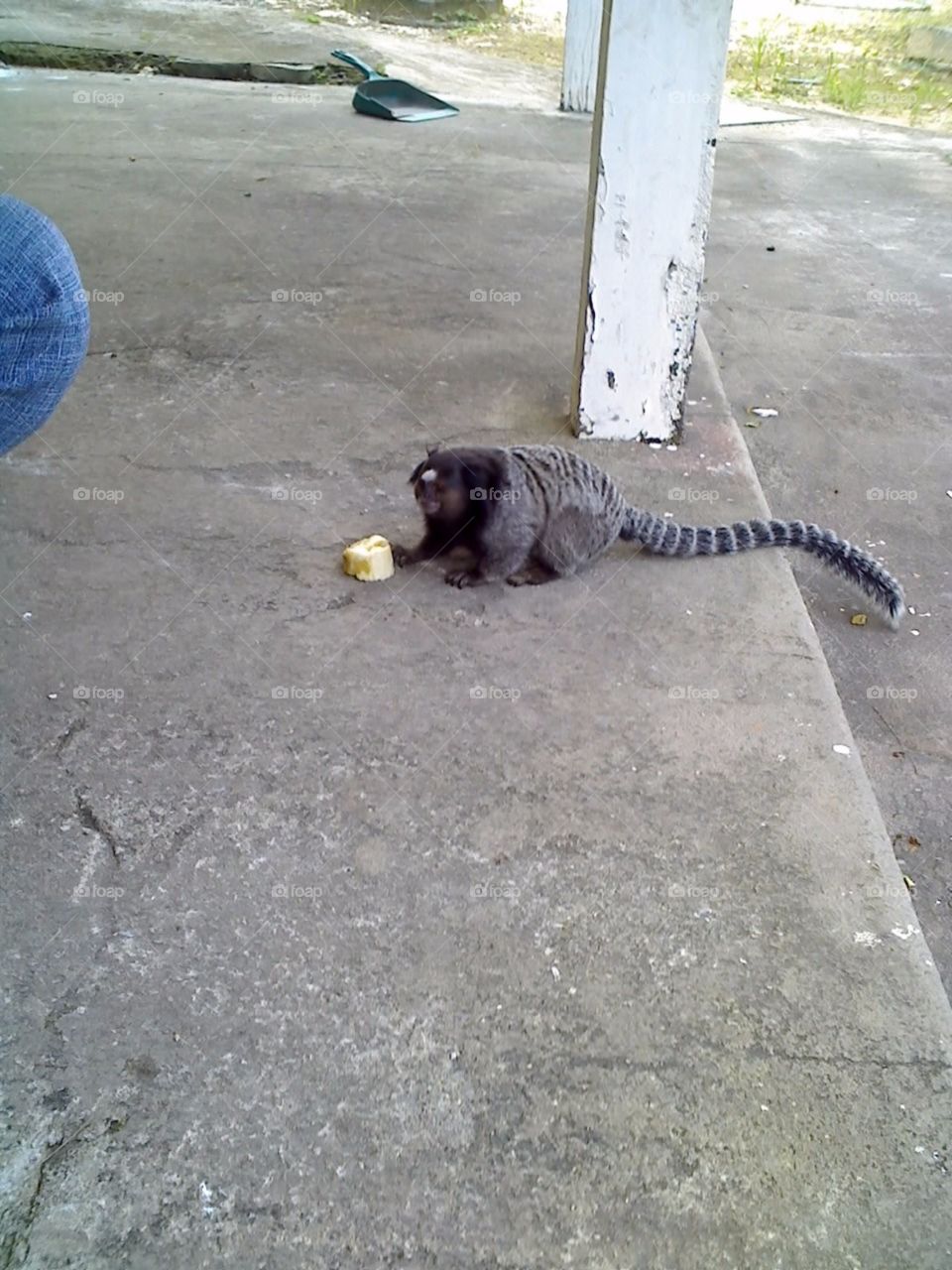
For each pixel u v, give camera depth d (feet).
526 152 8.49
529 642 3.54
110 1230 2.25
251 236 6.33
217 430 4.49
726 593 3.80
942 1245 2.29
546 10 14.93
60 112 8.59
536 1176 2.35
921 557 4.50
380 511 4.07
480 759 3.13
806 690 3.43
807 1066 2.52
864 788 3.12
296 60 10.58
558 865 2.88
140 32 11.06
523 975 2.65
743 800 3.07
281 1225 2.27
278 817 2.96
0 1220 2.26
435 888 2.81
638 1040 2.55
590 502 3.76
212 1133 2.38
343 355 5.11
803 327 6.22
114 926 2.70
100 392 4.70
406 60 11.50
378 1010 2.57
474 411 4.74
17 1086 2.43
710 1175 2.36
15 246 1.99
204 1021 2.54
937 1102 2.48
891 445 5.20
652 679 3.43
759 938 2.75
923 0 16.33
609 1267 2.24
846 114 11.23
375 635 3.53
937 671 3.99
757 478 4.56
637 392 4.52
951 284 6.89
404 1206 2.30
